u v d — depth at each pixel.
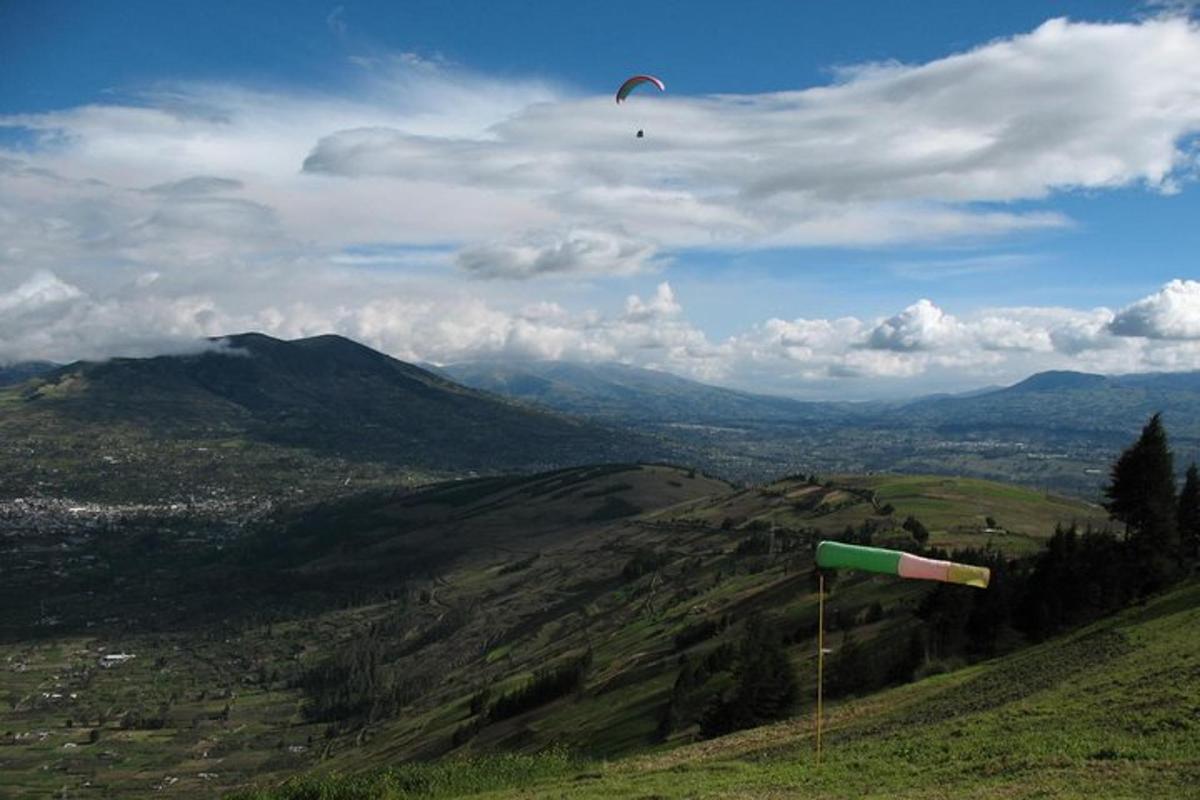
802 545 199.00
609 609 199.88
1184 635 43.84
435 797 38.19
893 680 70.12
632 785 33.03
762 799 27.62
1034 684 43.47
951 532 184.00
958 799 24.14
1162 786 22.67
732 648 94.50
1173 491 77.19
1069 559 74.81
